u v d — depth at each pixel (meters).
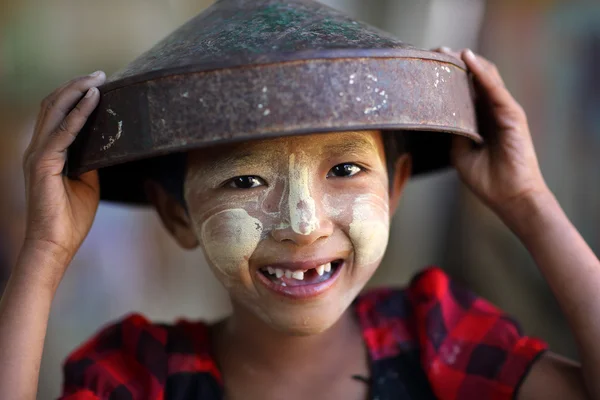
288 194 1.15
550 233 1.38
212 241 1.21
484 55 3.16
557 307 3.05
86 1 3.36
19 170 3.13
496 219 3.19
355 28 1.18
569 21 3.05
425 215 3.39
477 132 1.28
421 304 1.48
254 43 1.09
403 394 1.38
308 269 1.22
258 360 1.40
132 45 3.44
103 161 1.11
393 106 1.04
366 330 1.46
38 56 3.27
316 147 1.16
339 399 1.38
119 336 1.45
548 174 3.09
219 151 1.18
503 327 1.44
